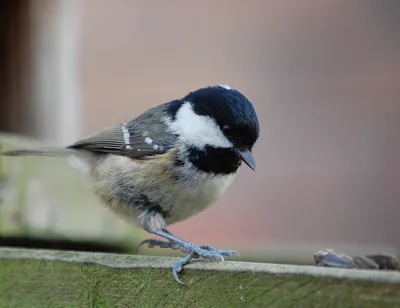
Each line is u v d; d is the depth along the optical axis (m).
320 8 12.59
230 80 12.43
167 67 12.32
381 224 11.99
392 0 12.46
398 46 12.41
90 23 12.19
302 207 12.01
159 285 4.82
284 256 7.29
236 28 12.55
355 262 4.96
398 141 12.26
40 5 8.47
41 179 6.99
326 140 12.35
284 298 4.32
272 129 12.41
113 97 11.88
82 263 5.00
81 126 10.30
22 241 6.92
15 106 8.44
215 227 11.66
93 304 4.97
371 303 4.05
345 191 12.36
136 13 12.40
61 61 8.58
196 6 12.52
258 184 12.28
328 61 12.59
